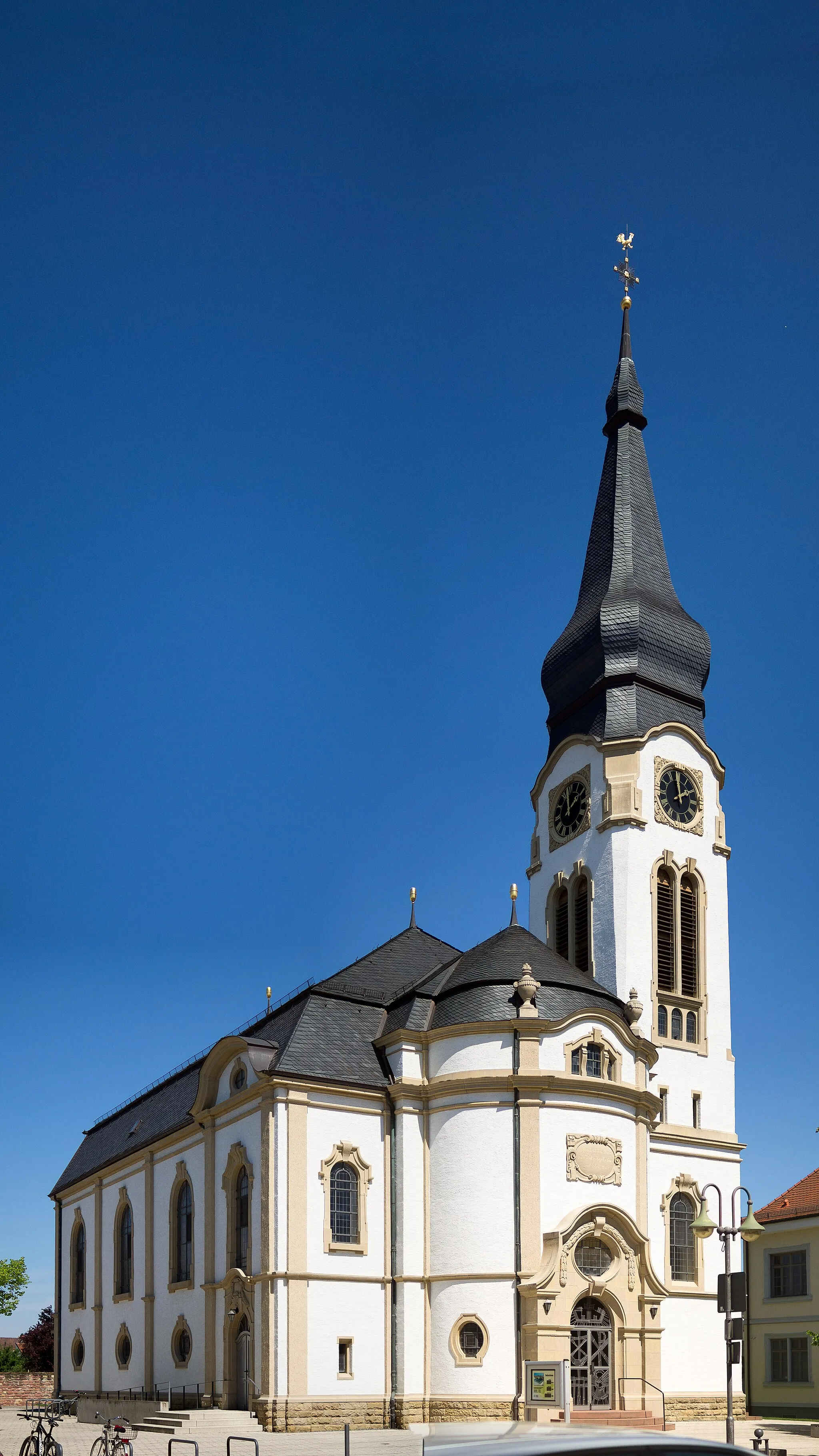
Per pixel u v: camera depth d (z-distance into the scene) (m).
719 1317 62.41
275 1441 46.56
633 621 71.38
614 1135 54.94
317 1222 53.12
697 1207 63.84
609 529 76.38
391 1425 51.88
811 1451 46.75
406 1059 56.06
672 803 69.50
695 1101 65.81
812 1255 66.62
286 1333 51.22
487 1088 54.06
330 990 60.22
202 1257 60.72
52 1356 107.81
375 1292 53.44
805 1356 65.88
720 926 69.69
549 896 71.50
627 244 85.25
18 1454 50.00
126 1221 74.50
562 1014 56.09
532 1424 14.82
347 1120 55.00
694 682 72.94
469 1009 56.25
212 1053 60.47
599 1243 53.28
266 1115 54.12
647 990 65.56
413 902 68.44
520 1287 51.06
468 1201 53.12
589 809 69.56
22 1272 110.31
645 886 66.88
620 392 80.56
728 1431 32.66
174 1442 46.66
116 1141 80.75
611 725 69.75
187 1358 61.19
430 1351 52.66
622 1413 51.53
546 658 75.88
